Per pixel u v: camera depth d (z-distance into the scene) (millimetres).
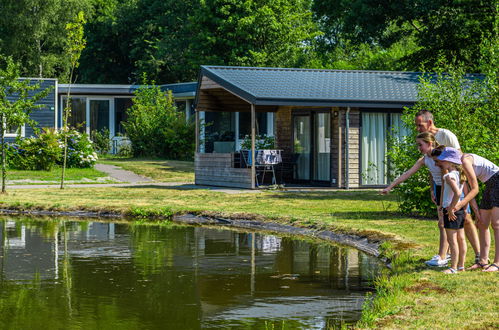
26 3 48500
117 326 7266
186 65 49188
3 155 20609
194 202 17859
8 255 11516
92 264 10711
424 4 31750
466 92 14664
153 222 15883
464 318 6520
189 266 10531
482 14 31656
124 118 38688
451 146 8578
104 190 21375
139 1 53969
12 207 17906
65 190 21438
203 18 43281
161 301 8336
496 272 8359
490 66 15281
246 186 21562
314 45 53781
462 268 8531
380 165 21984
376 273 9812
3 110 20344
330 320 7406
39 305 8164
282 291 8820
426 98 14836
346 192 20203
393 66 49125
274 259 11047
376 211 15266
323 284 9180
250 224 14977
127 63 56906
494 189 8375
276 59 43844
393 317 6695
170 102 35281
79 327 7250
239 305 8102
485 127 14070
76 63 23047
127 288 9023
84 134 28750
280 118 24656
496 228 8398
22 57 51438
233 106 24359
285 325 7234
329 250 11852
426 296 7391
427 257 9508
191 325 7285
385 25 34781
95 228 14844
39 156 27125
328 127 22297
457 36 32844
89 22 54875
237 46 43469
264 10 42438
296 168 23734
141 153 35250
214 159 23156
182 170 28516
